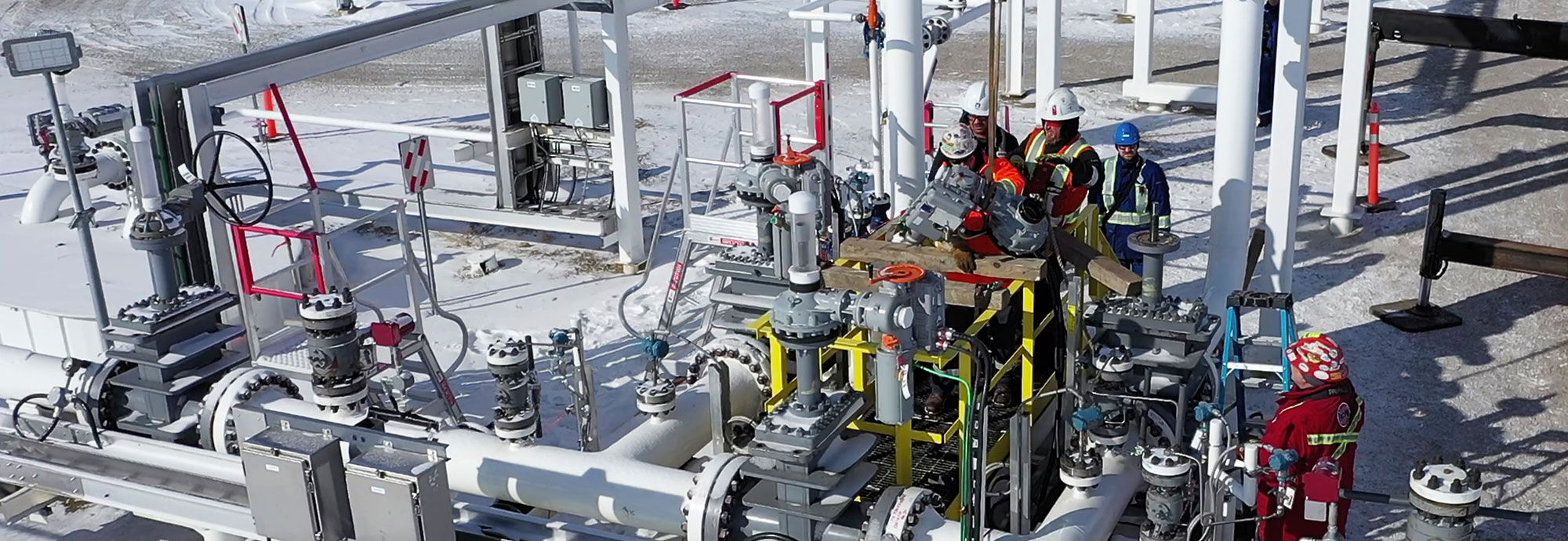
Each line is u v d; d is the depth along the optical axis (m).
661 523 6.19
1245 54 8.00
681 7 23.95
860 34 20.83
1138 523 6.26
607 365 9.37
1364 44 11.09
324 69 8.68
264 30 23.70
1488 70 17.67
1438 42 12.50
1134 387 6.43
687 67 19.42
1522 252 9.11
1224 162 8.28
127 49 22.53
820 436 5.30
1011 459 5.73
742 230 9.29
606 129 11.57
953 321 6.69
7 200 13.43
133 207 9.90
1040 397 6.05
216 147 7.96
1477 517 6.97
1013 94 16.86
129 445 6.65
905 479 6.09
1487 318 9.61
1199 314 6.32
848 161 14.19
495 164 11.90
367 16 24.42
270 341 8.80
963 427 5.80
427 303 10.79
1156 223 6.34
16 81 20.39
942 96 17.05
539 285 11.16
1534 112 15.57
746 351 7.46
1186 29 20.69
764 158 7.29
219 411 6.70
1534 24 12.08
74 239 11.46
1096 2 22.73
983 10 13.01
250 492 5.84
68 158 6.78
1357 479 7.41
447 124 17.16
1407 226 11.76
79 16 25.31
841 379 6.93
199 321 7.04
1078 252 6.64
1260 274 8.62
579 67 12.02
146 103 7.84
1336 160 11.55
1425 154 14.04
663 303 10.14
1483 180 13.12
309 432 5.84
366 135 16.58
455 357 9.65
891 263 6.16
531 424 6.57
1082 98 16.97
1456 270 10.55
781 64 19.34
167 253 6.89
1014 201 6.16
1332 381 5.88
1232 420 6.68
